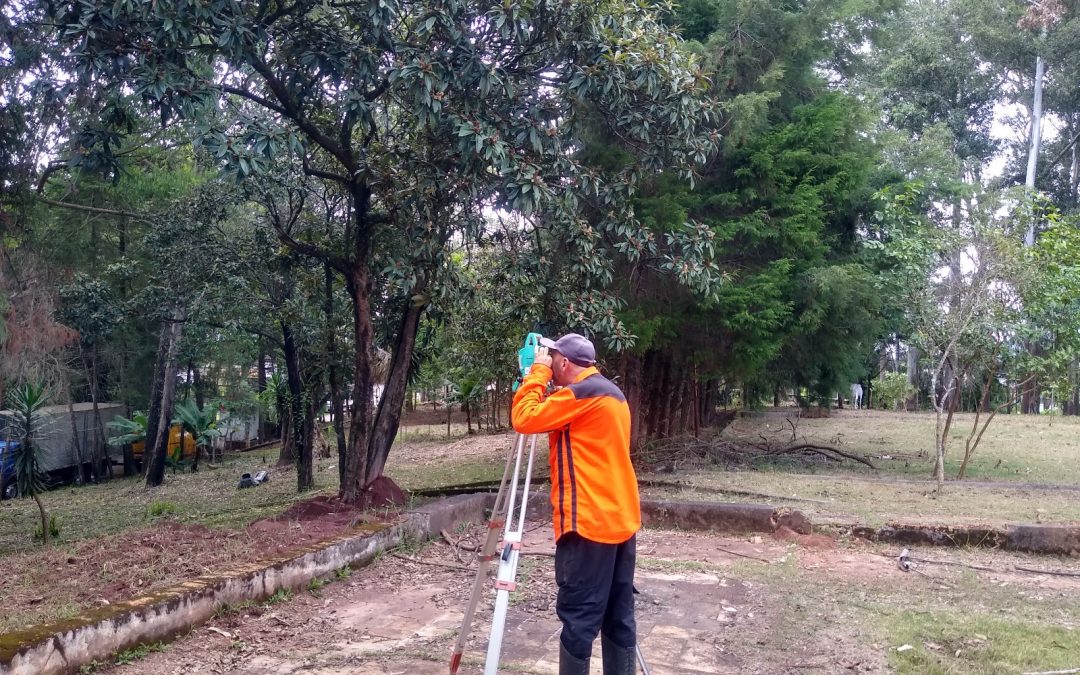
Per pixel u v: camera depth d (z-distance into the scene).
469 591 6.12
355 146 9.98
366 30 7.95
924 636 5.14
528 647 4.92
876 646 4.95
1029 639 5.08
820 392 18.98
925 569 6.83
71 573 5.65
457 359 13.94
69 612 4.62
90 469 24.20
